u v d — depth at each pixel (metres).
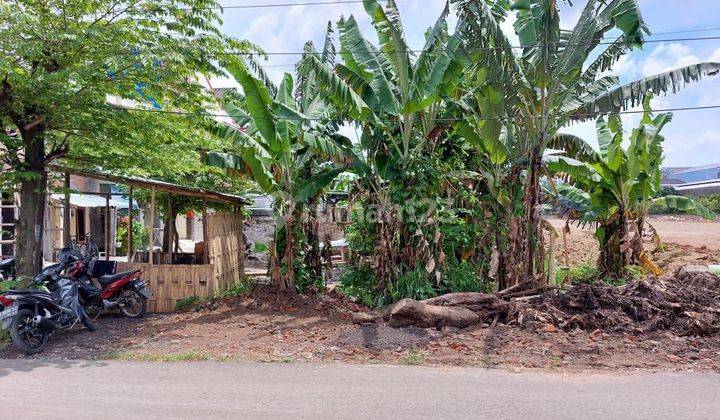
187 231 28.52
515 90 9.29
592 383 5.96
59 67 8.95
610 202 13.29
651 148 12.89
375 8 9.77
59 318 8.04
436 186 10.95
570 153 12.71
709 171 60.75
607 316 8.09
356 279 11.23
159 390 5.82
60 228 17.30
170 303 10.52
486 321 8.64
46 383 6.08
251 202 14.12
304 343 7.85
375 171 10.98
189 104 9.56
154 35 8.80
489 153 10.46
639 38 8.71
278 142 9.79
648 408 5.17
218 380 6.16
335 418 4.95
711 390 5.70
